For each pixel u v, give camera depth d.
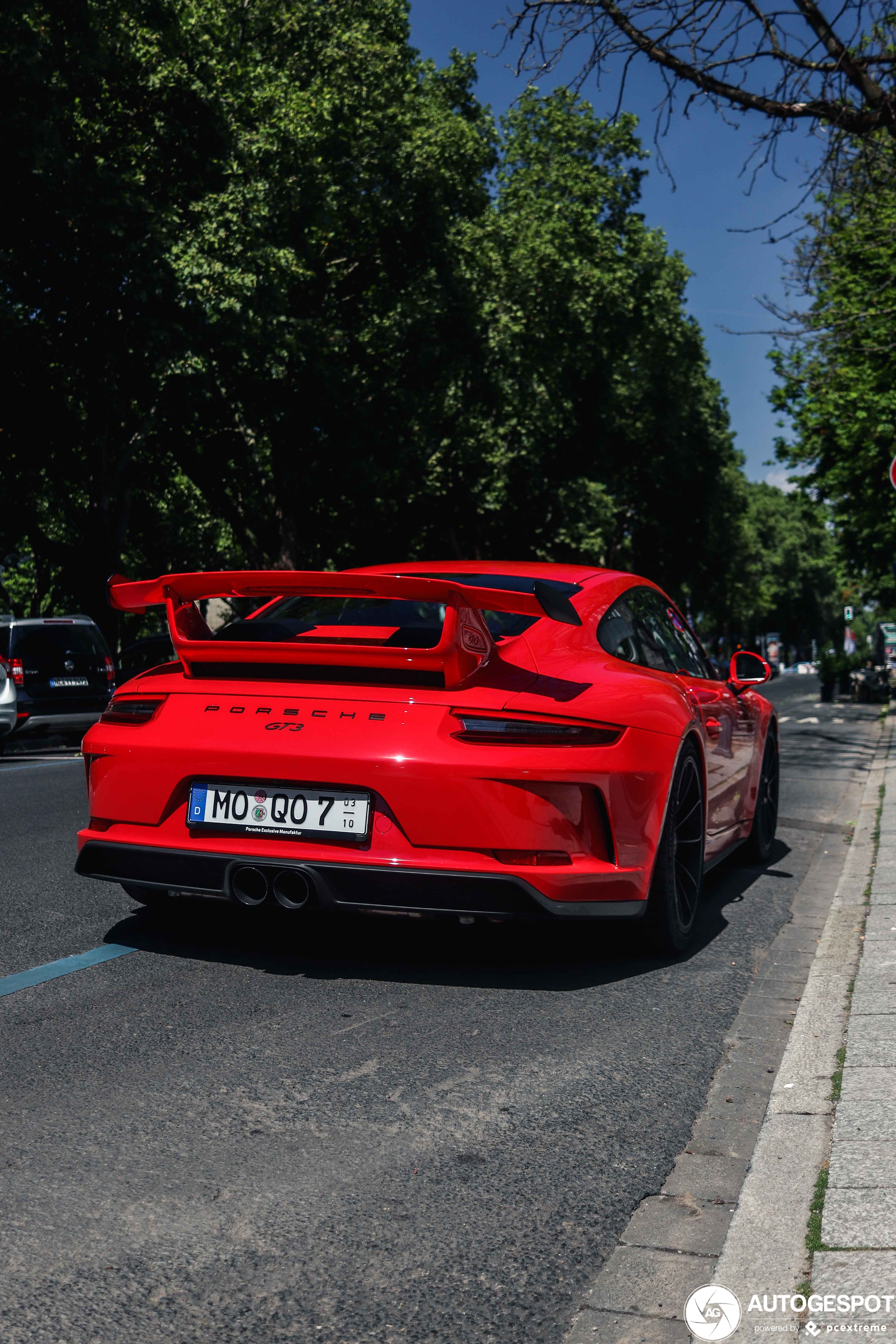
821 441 23.81
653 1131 3.02
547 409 37.44
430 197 29.92
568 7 10.65
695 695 5.11
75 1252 2.38
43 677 15.81
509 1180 2.72
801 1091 3.23
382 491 30.78
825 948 4.88
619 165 39.97
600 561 41.00
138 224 22.36
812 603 109.69
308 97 25.97
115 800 4.33
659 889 4.46
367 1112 3.10
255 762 4.03
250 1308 2.20
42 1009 3.89
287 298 26.78
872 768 13.52
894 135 11.27
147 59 23.31
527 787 3.88
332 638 4.53
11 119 20.83
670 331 46.50
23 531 28.59
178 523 41.34
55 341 24.72
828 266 12.71
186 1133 2.95
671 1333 2.11
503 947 4.70
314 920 5.04
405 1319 2.17
